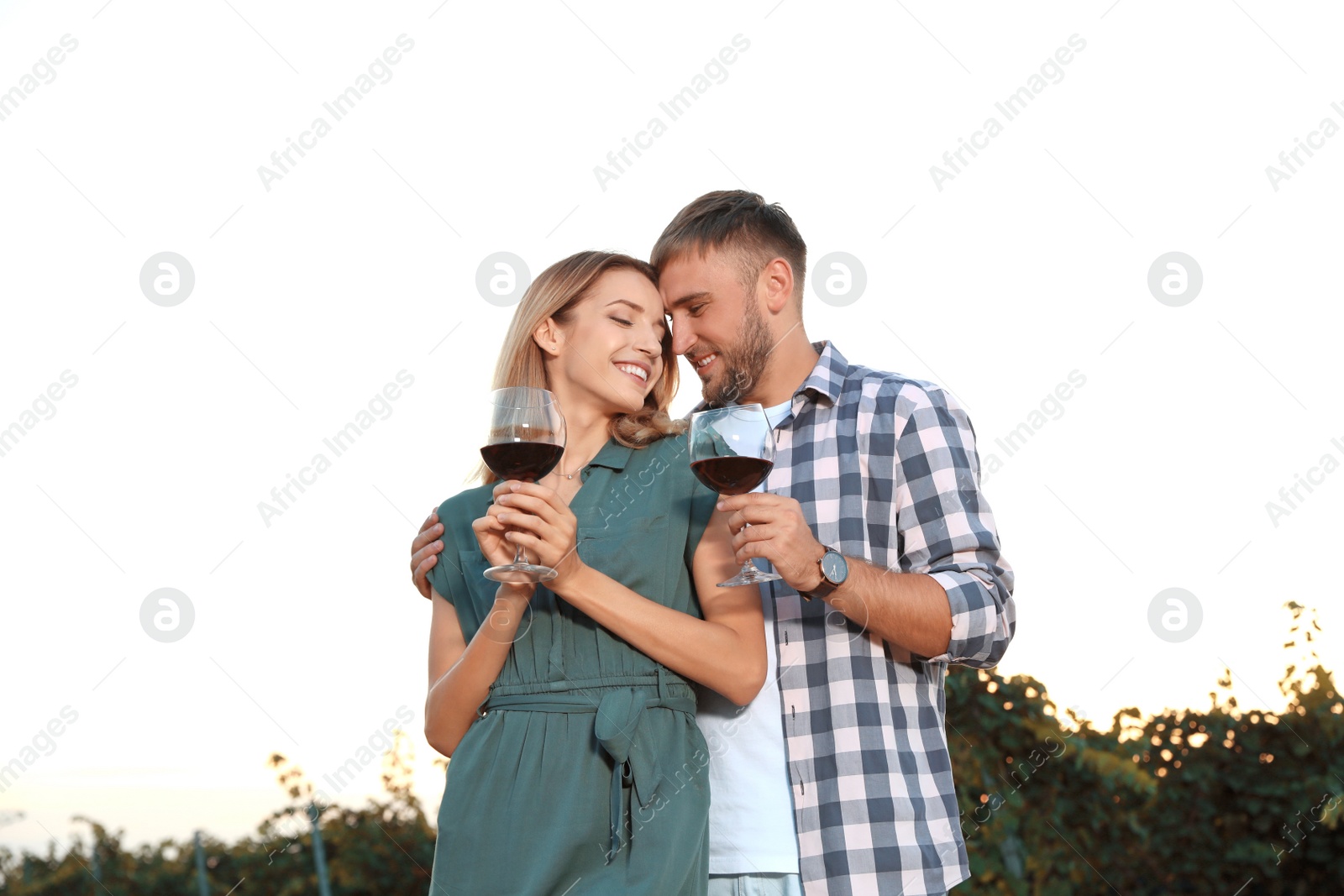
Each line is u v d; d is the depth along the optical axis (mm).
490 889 1640
